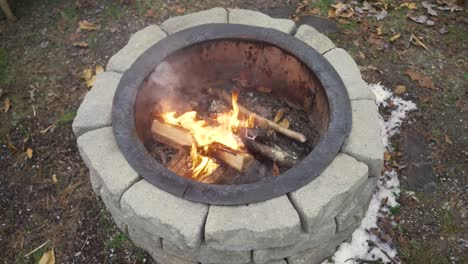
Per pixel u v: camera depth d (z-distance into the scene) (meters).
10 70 3.36
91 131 2.16
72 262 2.54
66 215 2.70
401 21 3.59
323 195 1.90
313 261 2.37
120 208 2.06
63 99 3.20
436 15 3.61
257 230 1.83
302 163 1.99
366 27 3.54
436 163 2.83
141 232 2.17
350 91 2.28
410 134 2.95
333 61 2.41
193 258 2.12
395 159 2.84
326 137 2.07
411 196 2.69
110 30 3.57
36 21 3.64
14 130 3.06
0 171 2.89
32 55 3.44
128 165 2.02
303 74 2.44
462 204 2.67
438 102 3.10
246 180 2.36
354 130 2.12
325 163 1.99
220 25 2.51
